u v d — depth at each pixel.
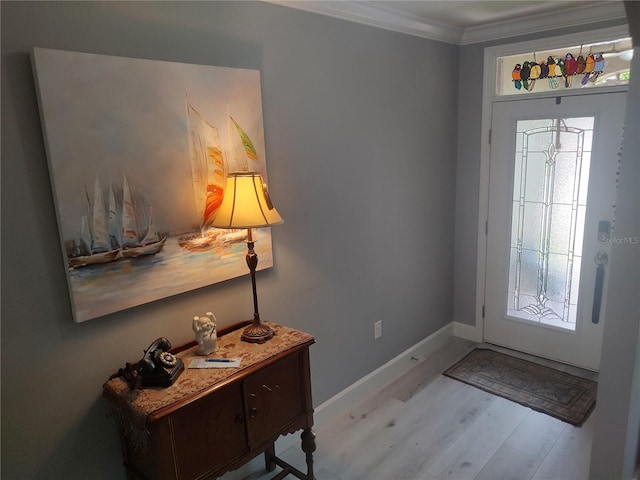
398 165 2.94
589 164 2.91
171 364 1.61
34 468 1.56
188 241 1.83
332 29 2.37
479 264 3.52
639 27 1.57
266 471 2.25
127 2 1.59
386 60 2.72
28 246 1.46
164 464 1.50
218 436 1.65
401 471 2.24
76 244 1.52
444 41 3.16
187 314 1.91
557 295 3.21
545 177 3.11
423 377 3.13
